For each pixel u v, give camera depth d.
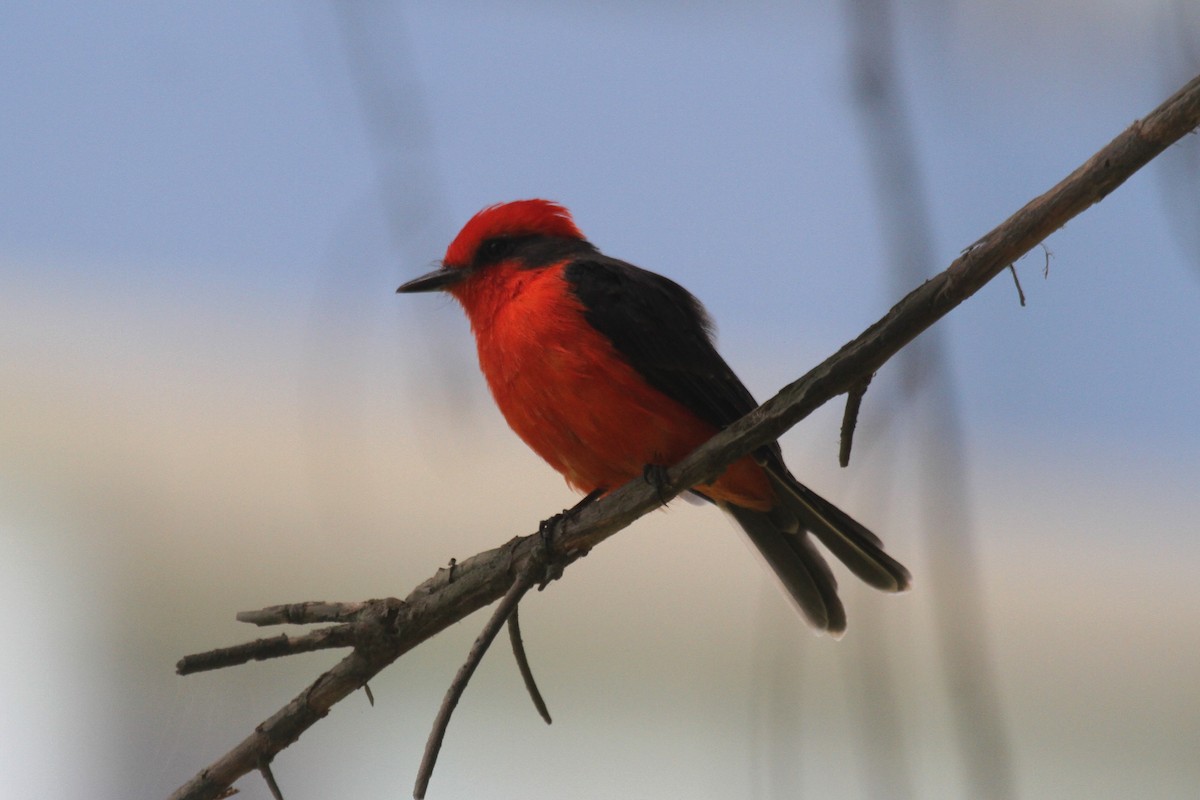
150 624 12.97
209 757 12.29
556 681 13.75
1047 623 14.81
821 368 6.74
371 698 7.45
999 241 6.05
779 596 10.27
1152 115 5.66
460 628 13.79
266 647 7.27
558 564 7.53
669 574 14.66
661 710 13.77
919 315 6.32
